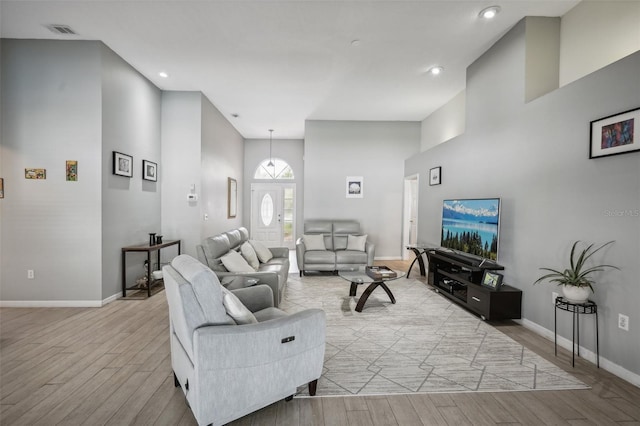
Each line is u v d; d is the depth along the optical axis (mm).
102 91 3559
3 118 3498
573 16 2953
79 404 1861
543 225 2879
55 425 1686
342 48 3674
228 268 3260
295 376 1807
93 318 3246
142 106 4406
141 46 3641
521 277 3162
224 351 1555
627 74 2152
